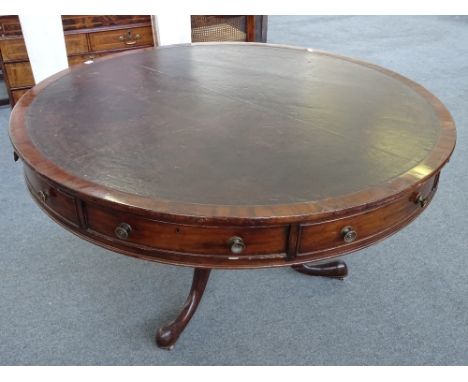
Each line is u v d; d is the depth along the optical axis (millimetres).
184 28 2473
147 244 851
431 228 1782
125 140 994
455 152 2311
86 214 881
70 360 1240
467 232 1764
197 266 853
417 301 1449
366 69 1465
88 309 1396
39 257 1591
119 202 787
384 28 4512
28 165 903
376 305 1434
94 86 1289
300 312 1406
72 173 866
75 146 964
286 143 992
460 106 2811
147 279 1517
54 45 2211
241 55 1589
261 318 1382
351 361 1255
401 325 1364
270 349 1286
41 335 1309
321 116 1122
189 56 1569
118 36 2461
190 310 1310
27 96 1204
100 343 1293
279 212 768
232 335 1326
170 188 828
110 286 1483
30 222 1761
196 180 854
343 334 1335
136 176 863
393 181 856
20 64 2389
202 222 767
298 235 814
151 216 778
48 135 1006
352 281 1528
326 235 837
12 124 1048
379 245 1688
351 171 889
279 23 4590
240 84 1323
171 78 1361
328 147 978
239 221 760
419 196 925
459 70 3422
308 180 859
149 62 1498
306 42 4004
